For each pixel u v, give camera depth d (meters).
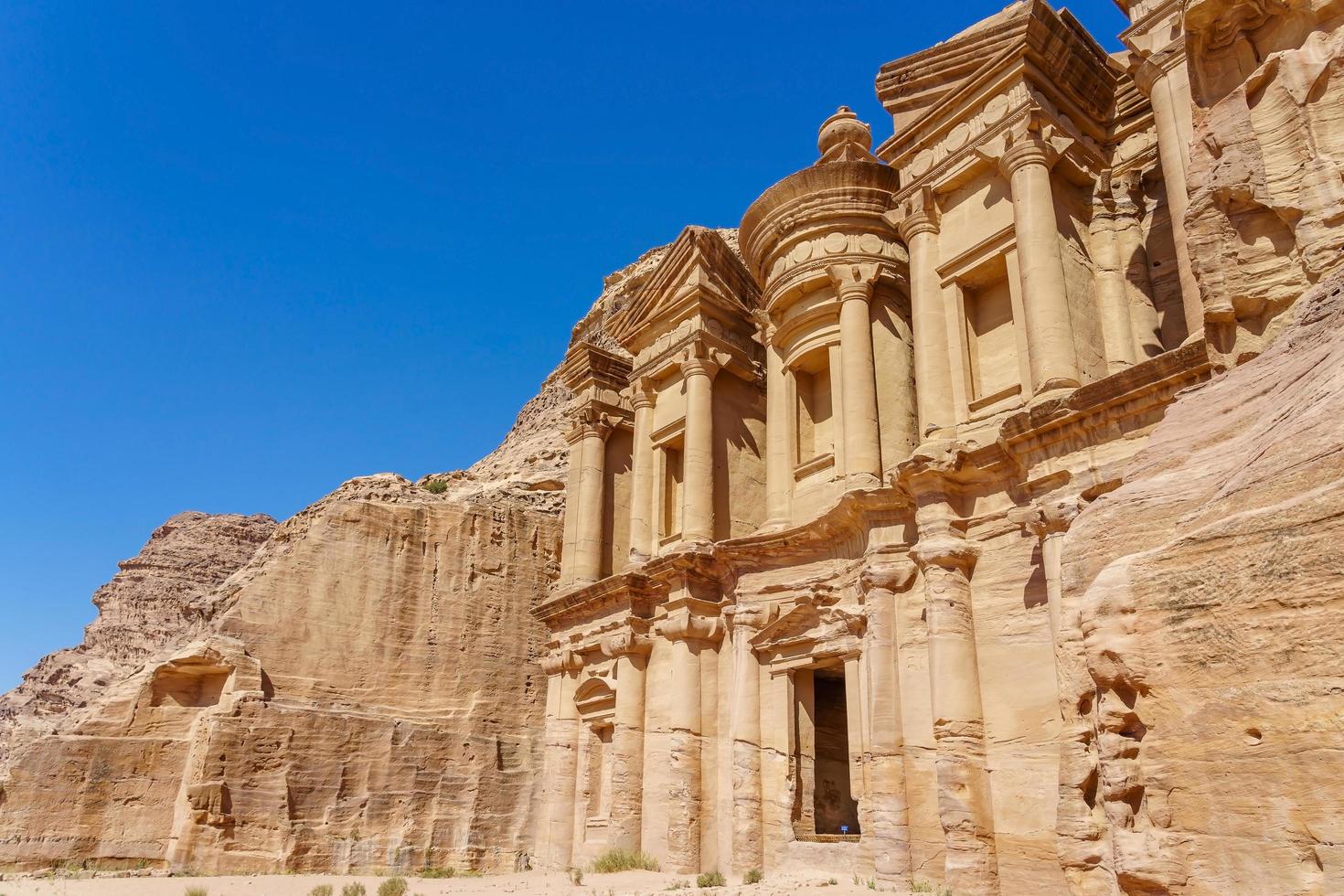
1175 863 5.99
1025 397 19.34
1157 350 20.00
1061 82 21.12
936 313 21.59
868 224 26.12
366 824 31.52
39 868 27.11
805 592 23.58
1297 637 5.70
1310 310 7.79
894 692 19.75
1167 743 6.25
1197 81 11.34
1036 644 17.23
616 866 25.94
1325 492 5.79
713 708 26.25
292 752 30.84
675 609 27.17
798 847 22.12
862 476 23.16
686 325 31.02
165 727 30.36
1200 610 6.25
